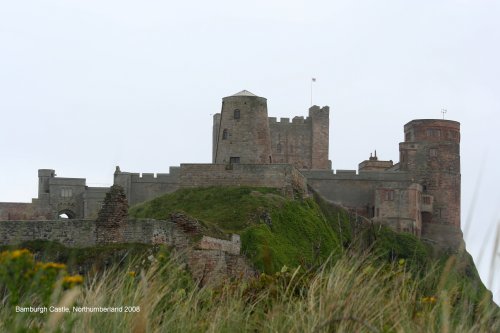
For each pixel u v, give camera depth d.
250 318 36.78
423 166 195.88
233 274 87.19
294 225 126.69
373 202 184.88
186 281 44.41
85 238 74.00
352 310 32.28
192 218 82.94
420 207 191.25
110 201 75.25
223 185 138.62
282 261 106.88
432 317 32.03
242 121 155.25
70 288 28.75
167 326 33.84
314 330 31.02
